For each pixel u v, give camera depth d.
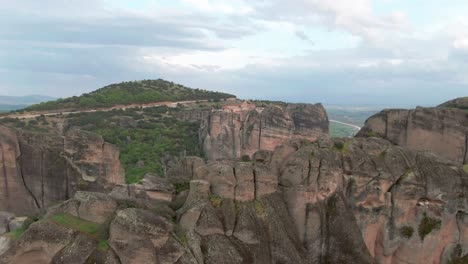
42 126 107.94
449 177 47.47
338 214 43.72
